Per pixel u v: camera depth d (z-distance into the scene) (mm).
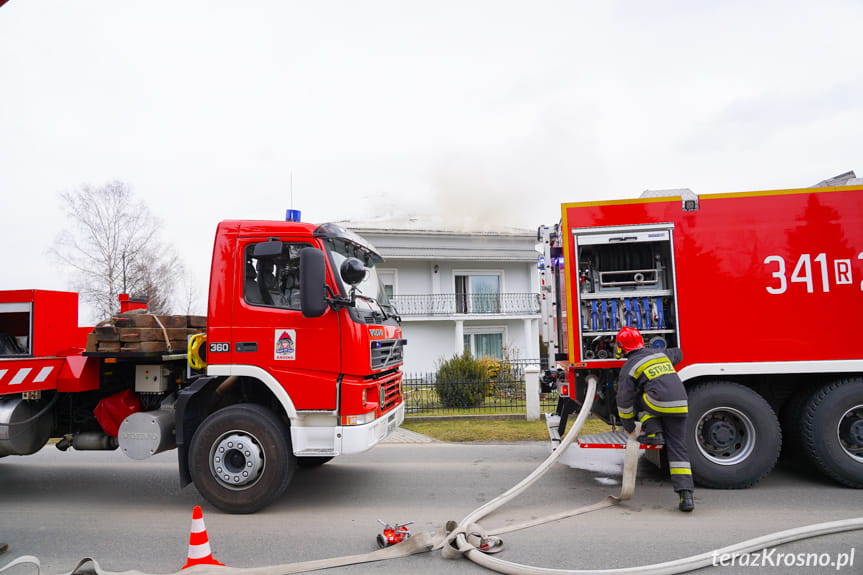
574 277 5980
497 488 5973
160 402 5945
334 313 5043
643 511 4949
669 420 4961
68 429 6145
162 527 4766
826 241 5680
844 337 5562
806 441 5578
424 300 21812
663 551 3957
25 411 5543
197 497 5844
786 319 5633
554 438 6410
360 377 5055
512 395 13008
